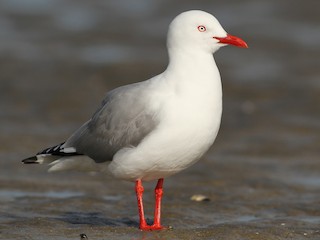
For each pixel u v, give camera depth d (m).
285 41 26.83
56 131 19.33
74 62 24.73
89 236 11.25
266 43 26.72
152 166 11.16
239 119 20.48
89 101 21.86
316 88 22.42
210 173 15.89
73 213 12.77
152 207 13.29
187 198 13.97
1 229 11.55
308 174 15.94
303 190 14.71
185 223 12.34
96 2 32.16
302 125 19.84
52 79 23.30
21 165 16.19
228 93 22.38
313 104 21.31
